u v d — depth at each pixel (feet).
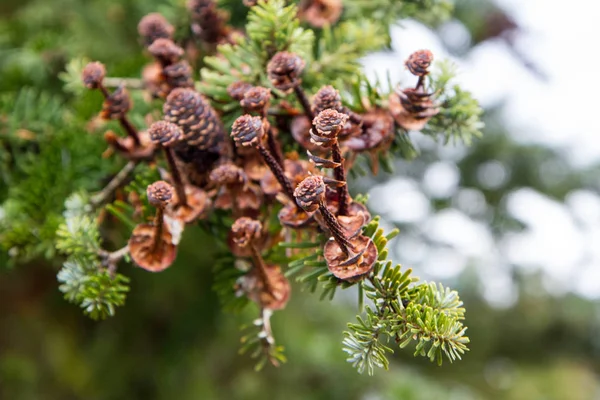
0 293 4.34
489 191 5.32
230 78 2.08
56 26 3.63
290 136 2.11
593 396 6.65
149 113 2.44
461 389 6.14
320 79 2.17
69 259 1.99
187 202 1.99
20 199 2.41
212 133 1.97
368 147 1.99
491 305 6.90
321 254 1.84
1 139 2.59
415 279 1.78
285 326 4.79
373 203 5.15
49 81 3.20
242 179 1.94
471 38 4.51
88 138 2.47
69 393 4.30
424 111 1.99
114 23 3.60
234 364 4.72
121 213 2.20
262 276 1.99
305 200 1.66
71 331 4.54
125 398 4.26
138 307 4.14
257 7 2.05
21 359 4.34
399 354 6.50
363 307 1.87
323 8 2.37
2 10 4.29
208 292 4.03
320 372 4.78
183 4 2.52
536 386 6.69
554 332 7.03
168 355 4.23
